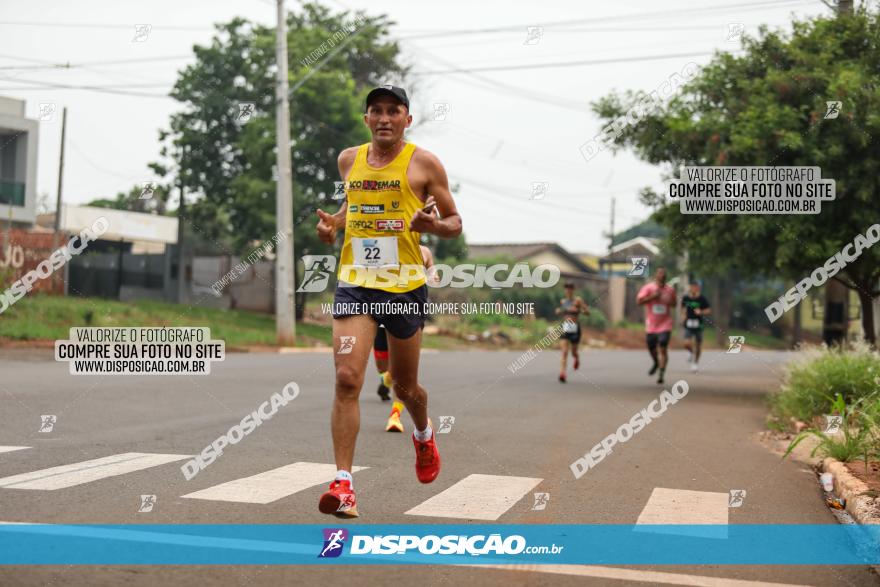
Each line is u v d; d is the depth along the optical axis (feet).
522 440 27.37
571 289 52.06
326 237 15.80
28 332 64.18
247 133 100.99
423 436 16.98
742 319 189.78
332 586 12.37
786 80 40.55
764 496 19.77
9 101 101.65
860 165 38.88
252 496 17.89
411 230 14.82
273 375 48.06
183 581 12.34
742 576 13.47
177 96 102.42
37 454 21.89
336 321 15.53
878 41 40.57
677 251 46.96
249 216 103.04
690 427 31.99
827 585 13.19
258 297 118.73
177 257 110.22
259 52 103.45
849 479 19.94
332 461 22.33
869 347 37.40
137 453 22.61
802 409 33.06
